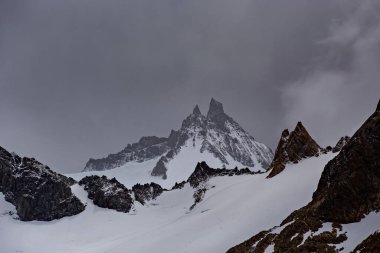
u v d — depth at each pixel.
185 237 98.69
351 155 61.22
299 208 78.25
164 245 97.56
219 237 88.19
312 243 55.22
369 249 45.81
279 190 99.81
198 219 111.00
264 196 102.12
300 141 118.12
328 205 60.69
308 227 60.69
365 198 56.81
